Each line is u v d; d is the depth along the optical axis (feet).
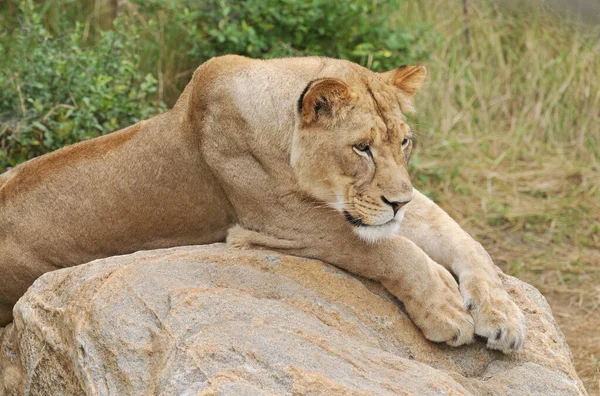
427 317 26.66
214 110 28.94
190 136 29.86
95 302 24.98
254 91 28.25
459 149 62.49
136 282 25.49
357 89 27.35
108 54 49.47
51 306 26.58
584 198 59.36
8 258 32.04
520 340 26.09
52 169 31.73
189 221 30.94
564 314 48.39
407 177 26.91
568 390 25.29
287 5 53.72
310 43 54.60
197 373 22.16
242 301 24.98
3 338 29.94
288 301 26.45
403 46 56.49
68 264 31.83
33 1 59.52
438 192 59.21
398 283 27.14
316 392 21.57
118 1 58.59
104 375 23.84
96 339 24.34
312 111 26.76
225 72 29.09
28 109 46.37
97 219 31.17
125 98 47.26
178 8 55.57
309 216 28.19
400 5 63.10
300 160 27.45
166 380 22.36
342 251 27.96
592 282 51.29
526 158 62.90
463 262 28.27
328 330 25.03
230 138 28.66
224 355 22.53
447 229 29.30
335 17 54.80
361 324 26.66
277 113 27.91
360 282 27.89
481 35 66.39
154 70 55.93
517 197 59.21
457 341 26.45
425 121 63.52
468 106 64.80
